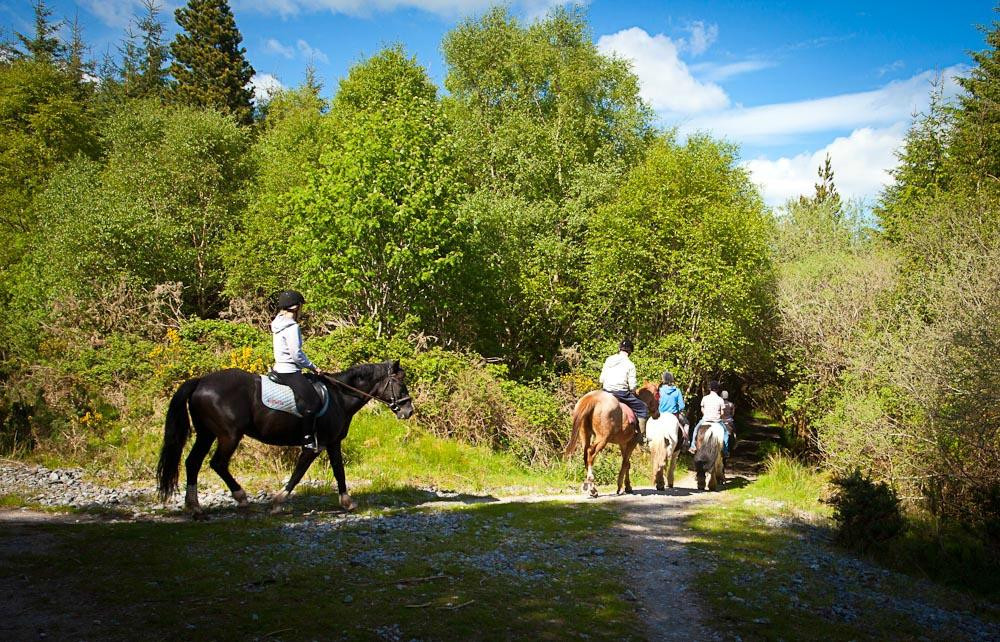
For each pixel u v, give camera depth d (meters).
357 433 14.65
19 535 7.56
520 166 30.33
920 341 14.27
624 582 7.31
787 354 22.19
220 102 50.62
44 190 29.73
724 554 8.80
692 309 23.12
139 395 14.23
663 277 24.05
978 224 18.23
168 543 7.54
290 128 33.09
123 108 37.75
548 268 25.80
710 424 14.80
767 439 30.09
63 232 23.73
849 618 6.84
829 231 28.25
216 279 28.00
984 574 9.59
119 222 23.66
